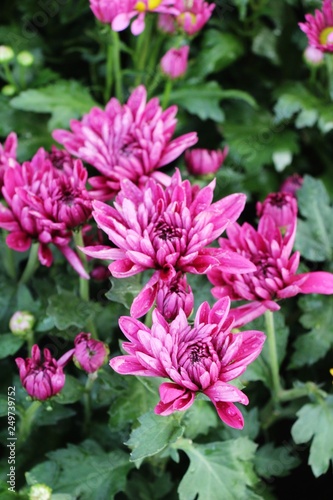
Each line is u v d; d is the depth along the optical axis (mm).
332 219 648
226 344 486
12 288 625
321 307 627
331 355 654
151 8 634
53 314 575
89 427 609
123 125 569
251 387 633
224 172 708
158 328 479
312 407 584
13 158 588
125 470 576
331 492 638
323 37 643
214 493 561
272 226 551
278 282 524
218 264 499
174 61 673
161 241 498
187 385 479
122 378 573
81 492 567
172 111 580
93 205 514
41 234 551
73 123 586
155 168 572
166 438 511
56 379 544
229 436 598
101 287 645
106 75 756
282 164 724
